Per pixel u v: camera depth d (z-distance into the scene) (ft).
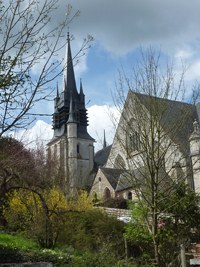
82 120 292.61
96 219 64.23
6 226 73.46
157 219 49.14
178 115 51.29
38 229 61.62
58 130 291.99
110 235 61.26
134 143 51.80
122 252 57.26
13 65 22.89
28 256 50.57
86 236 61.46
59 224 61.62
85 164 280.31
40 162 110.83
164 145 50.67
